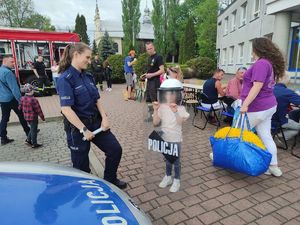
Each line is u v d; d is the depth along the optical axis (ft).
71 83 8.68
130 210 5.82
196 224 8.64
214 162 11.73
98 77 46.68
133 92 36.06
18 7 119.03
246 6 63.10
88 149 9.44
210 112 21.26
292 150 14.76
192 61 67.77
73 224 4.57
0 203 4.77
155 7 138.72
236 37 72.28
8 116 18.15
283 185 11.03
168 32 141.28
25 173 6.34
